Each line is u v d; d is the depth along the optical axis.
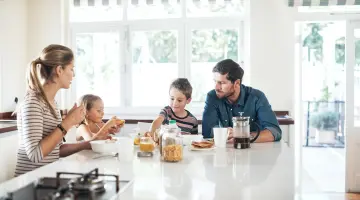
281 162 1.39
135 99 3.90
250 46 3.53
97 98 2.41
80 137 2.23
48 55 1.60
